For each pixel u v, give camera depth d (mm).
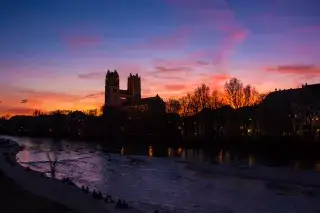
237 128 148750
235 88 165875
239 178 62719
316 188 52156
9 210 32750
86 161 96812
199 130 161625
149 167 81562
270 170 70438
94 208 34000
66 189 43406
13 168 65875
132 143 173625
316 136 119562
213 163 85812
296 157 93500
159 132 176375
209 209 39406
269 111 134875
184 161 93125
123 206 34500
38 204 35094
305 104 127625
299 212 38344
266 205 41312
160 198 45000
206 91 170750
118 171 74375
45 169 77188
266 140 117938
